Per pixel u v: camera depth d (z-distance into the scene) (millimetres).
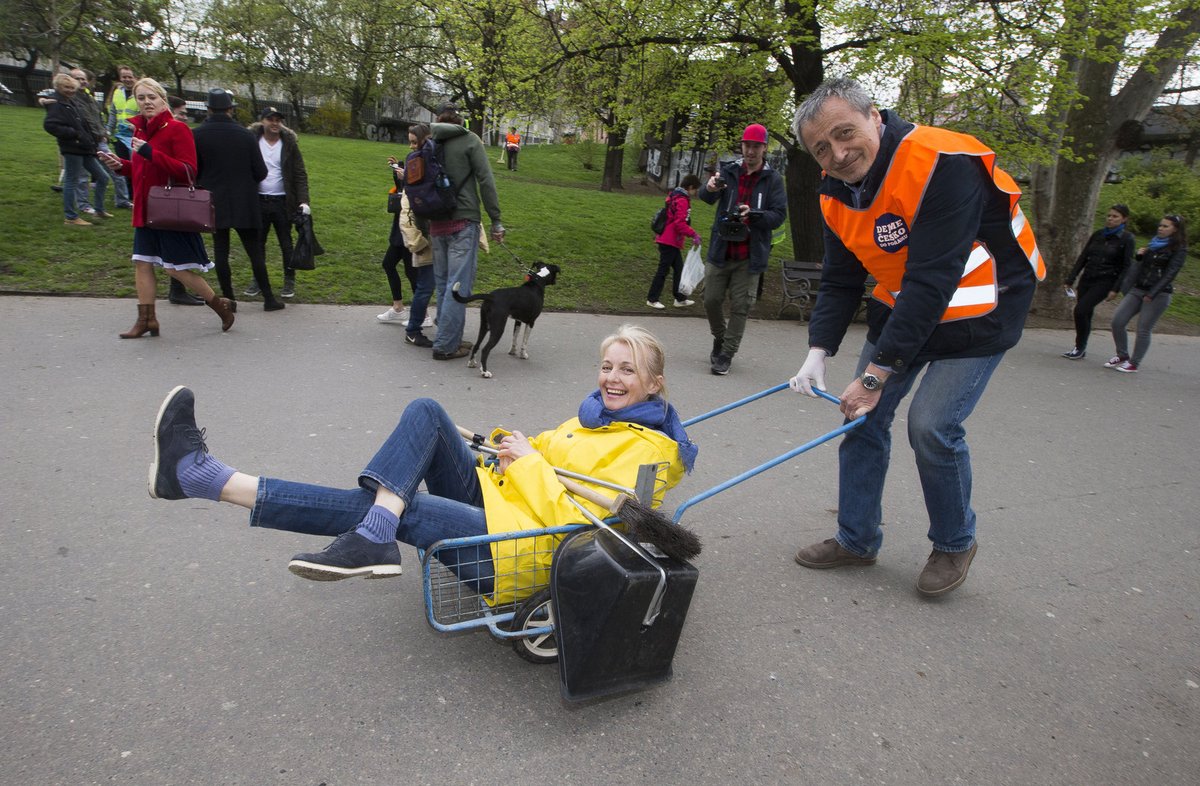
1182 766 2580
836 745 2527
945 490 3289
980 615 3430
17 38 32281
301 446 4500
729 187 6836
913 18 9273
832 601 3424
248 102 42062
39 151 13734
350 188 14211
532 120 11961
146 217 5906
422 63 36656
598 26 10672
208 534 3434
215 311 6676
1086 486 5168
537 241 12242
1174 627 3475
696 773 2342
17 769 2107
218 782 2137
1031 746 2613
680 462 2877
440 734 2395
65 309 6859
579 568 2307
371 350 6621
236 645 2727
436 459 2785
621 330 2877
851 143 2820
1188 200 22422
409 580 3230
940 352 3121
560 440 2906
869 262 3166
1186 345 11797
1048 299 12656
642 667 2430
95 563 3137
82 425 4465
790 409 6188
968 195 2795
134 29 35250
